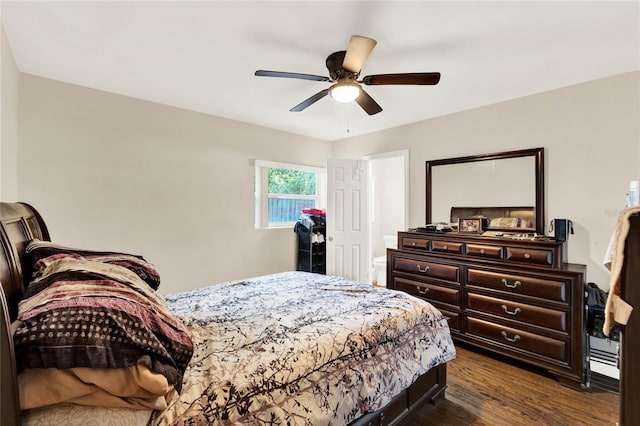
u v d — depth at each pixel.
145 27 1.81
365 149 4.36
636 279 1.09
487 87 2.68
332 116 3.54
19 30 1.85
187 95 2.91
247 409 1.01
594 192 2.52
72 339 0.79
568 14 1.66
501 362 2.54
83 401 0.81
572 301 2.16
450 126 3.42
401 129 3.89
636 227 1.10
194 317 1.64
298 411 1.11
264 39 1.93
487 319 2.59
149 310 1.03
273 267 4.13
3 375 0.69
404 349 1.62
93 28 1.83
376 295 2.05
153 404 0.87
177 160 3.25
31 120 2.47
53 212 2.58
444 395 2.02
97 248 2.79
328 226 4.13
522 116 2.90
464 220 3.10
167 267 3.20
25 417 0.77
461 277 2.78
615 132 2.42
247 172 3.83
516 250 2.49
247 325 1.53
